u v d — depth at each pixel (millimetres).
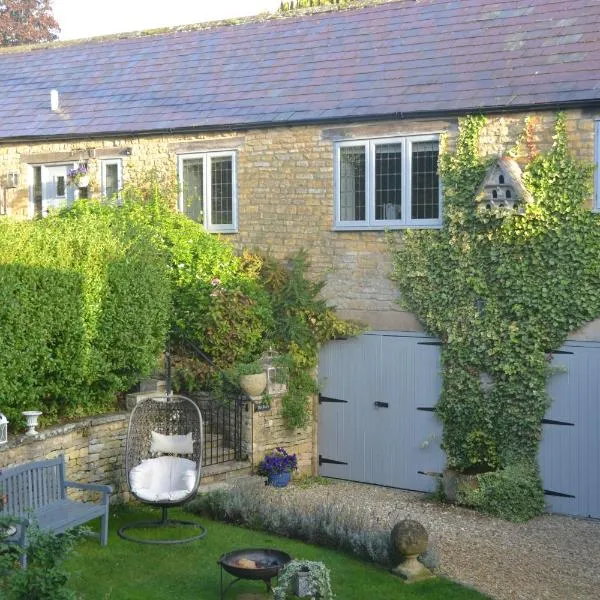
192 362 16219
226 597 10008
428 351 15969
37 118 20516
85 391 13523
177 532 12250
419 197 15953
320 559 11367
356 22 19125
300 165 17141
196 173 18484
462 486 14977
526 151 14812
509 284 14891
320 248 16984
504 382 15133
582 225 14320
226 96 18625
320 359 17141
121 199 18891
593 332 14422
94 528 12375
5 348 11586
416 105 15875
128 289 13680
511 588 11016
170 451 12773
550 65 15406
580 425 14586
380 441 16531
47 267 12422
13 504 10500
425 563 11195
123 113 19516
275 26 20344
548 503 14898
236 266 17203
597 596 10852
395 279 16141
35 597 7402
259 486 14922
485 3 17750
